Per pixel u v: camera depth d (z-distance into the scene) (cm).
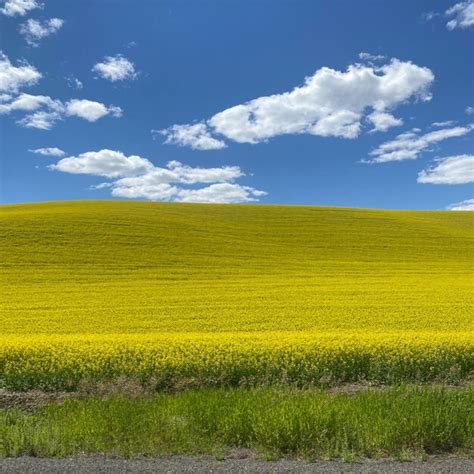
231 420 782
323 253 4397
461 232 5538
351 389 1271
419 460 679
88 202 7144
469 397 916
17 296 2892
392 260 4238
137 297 2873
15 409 1033
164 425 785
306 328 2109
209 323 2228
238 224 5375
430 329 2067
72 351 1477
